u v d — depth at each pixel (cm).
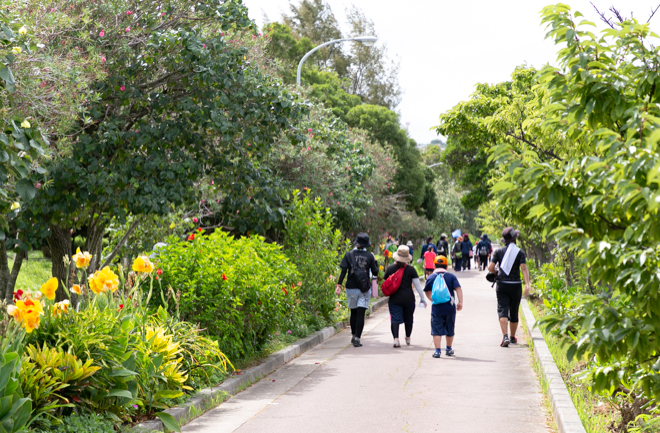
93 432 517
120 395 561
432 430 605
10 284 1266
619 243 336
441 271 1029
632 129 324
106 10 1007
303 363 991
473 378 845
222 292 869
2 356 455
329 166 1722
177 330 763
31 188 626
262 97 1110
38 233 1014
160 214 1099
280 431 613
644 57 398
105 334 605
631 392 554
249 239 1121
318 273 1355
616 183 309
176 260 880
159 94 1085
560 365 822
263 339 1011
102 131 1059
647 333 344
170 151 1145
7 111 672
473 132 1565
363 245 1193
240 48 1090
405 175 3591
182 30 1052
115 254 1518
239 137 1178
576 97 397
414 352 1075
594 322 354
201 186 1388
